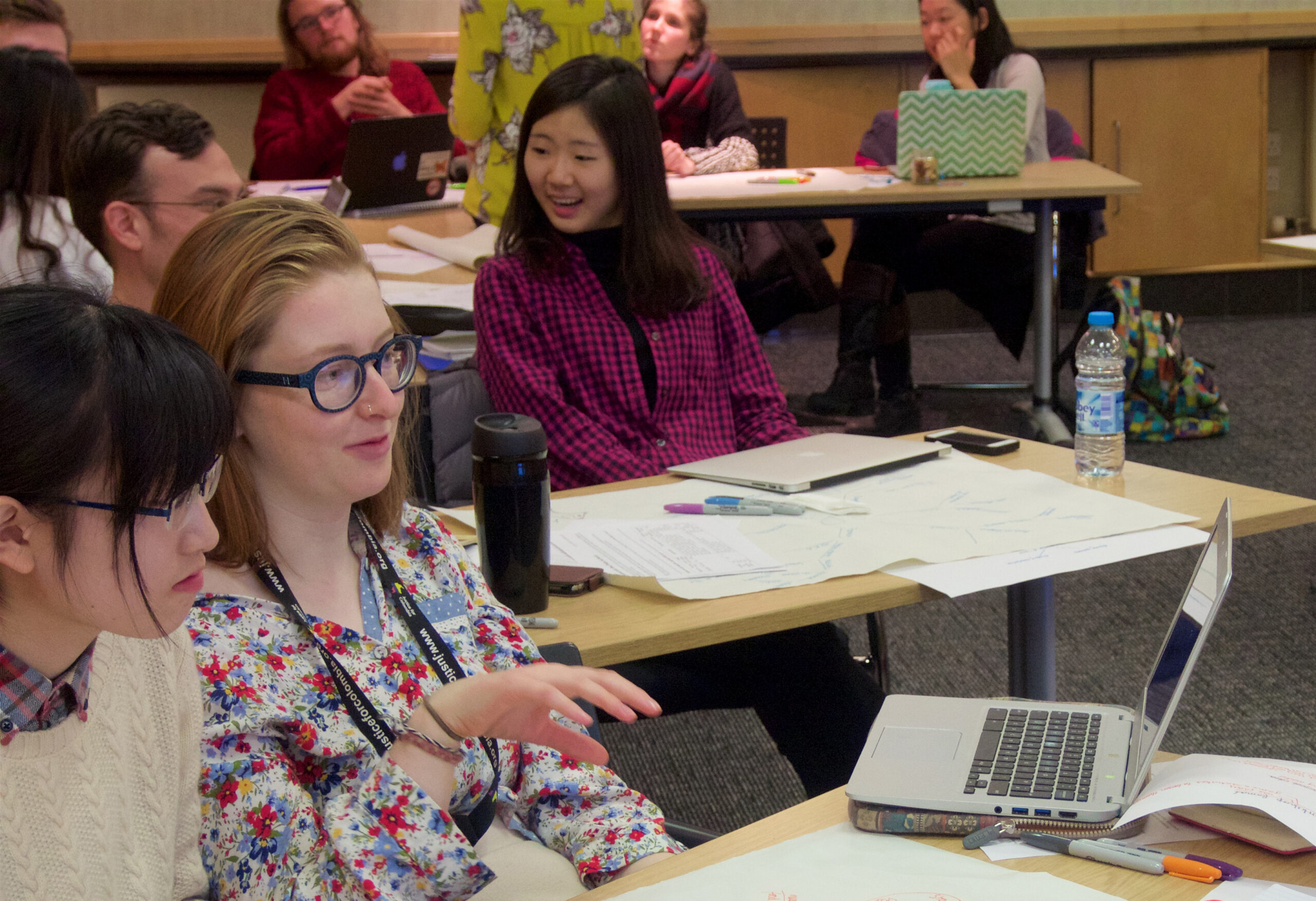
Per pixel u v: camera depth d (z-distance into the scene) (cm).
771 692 168
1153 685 99
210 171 217
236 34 554
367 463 100
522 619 130
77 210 215
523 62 324
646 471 200
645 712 93
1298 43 582
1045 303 380
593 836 107
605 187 208
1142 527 147
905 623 290
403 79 480
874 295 428
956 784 92
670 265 211
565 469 204
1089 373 196
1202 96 583
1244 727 233
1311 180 622
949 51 411
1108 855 83
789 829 92
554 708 88
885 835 90
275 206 101
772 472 174
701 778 232
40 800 74
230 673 93
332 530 104
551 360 211
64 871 74
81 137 210
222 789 90
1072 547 142
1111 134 584
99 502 66
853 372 434
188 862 87
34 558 66
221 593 97
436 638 106
